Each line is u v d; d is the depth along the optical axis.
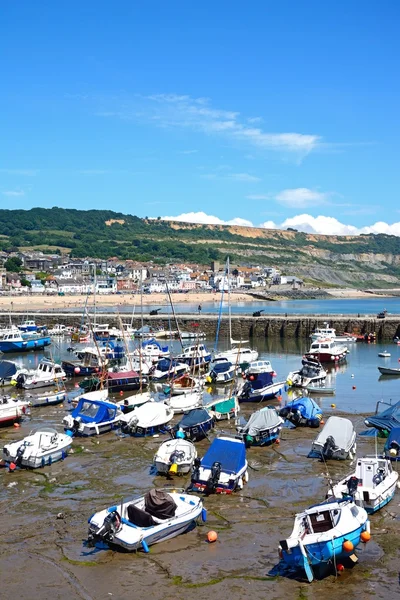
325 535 17.86
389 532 20.55
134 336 80.88
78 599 16.41
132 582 17.30
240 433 31.22
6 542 19.83
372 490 22.16
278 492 24.34
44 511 22.39
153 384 49.06
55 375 46.72
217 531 20.64
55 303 153.50
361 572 18.00
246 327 93.06
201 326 94.62
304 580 17.56
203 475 24.42
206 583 17.28
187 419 32.25
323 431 29.56
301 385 47.28
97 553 19.06
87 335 80.94
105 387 45.00
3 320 99.56
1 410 34.28
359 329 88.75
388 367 59.31
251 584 17.25
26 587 17.03
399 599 16.50
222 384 49.09
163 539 19.84
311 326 90.62
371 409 39.94
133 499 21.81
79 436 32.66
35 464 27.19
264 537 20.19
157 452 27.09
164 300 182.62
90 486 25.03
